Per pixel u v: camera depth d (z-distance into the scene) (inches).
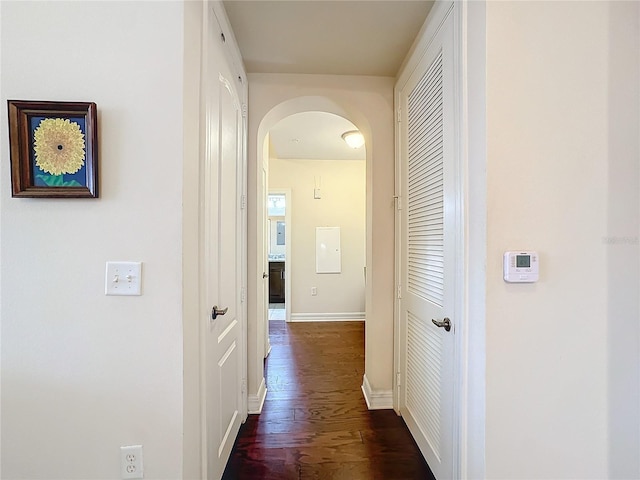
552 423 42.6
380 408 83.7
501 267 41.8
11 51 38.6
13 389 39.3
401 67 78.7
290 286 180.2
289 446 68.3
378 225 84.1
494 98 41.4
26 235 38.9
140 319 39.9
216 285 54.7
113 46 39.4
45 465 39.8
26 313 39.1
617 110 42.8
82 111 38.4
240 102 73.6
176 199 39.9
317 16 61.6
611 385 43.1
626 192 42.9
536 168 42.0
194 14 43.8
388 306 84.2
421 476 60.0
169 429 40.3
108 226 39.4
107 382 39.9
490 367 41.9
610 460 43.3
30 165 37.9
